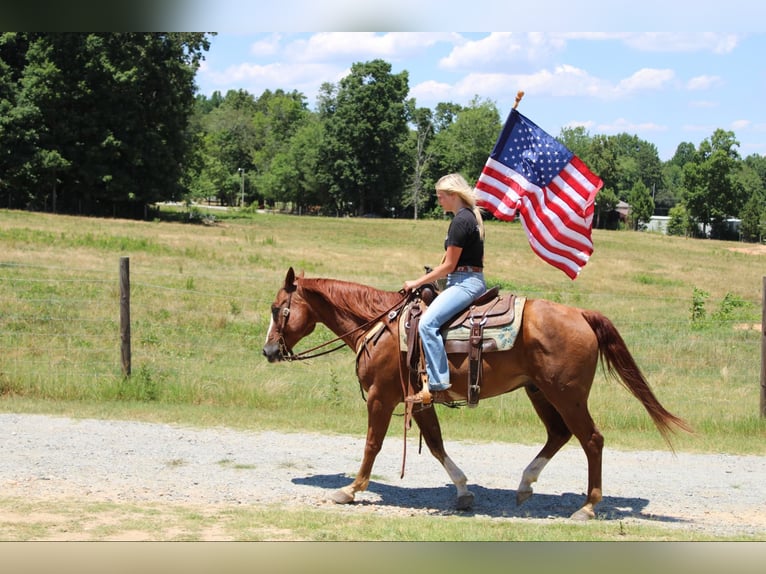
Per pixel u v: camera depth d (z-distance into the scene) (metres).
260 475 8.54
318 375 14.34
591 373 7.21
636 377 7.30
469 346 7.22
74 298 20.22
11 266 24.12
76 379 12.43
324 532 6.44
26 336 16.39
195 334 17.62
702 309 23.19
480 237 7.34
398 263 40.88
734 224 107.56
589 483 7.33
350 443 10.12
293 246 46.53
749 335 19.45
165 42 68.00
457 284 7.32
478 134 120.75
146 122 69.38
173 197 71.69
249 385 12.52
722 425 11.20
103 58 64.06
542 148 8.32
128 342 12.46
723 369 15.09
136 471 8.47
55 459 8.80
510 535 6.47
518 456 9.78
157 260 30.47
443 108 139.75
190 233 48.06
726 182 105.00
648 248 71.12
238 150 144.62
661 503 8.00
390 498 7.93
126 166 67.94
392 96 108.12
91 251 30.97
